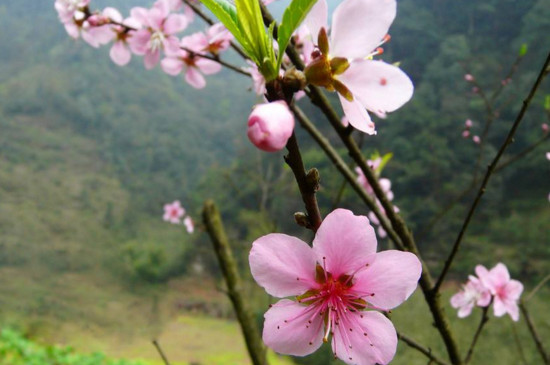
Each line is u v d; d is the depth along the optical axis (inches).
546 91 811.4
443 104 908.0
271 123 18.4
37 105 2204.7
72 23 71.1
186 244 1197.7
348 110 24.2
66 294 1147.9
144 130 2209.6
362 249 24.0
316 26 23.9
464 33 1048.8
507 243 706.2
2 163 1825.8
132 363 384.5
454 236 732.0
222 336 766.5
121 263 1349.7
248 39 23.6
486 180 38.2
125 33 71.3
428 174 820.6
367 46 23.4
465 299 69.4
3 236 1432.1
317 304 24.5
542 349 64.2
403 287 23.9
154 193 1921.8
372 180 42.8
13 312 1007.6
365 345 24.0
